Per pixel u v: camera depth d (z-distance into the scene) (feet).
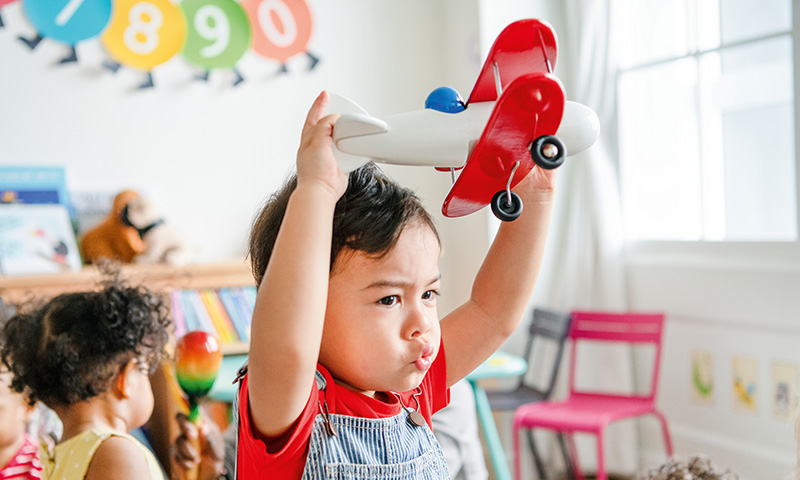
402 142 1.96
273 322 1.84
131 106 8.90
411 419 2.55
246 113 9.46
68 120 8.63
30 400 3.83
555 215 9.96
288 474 2.16
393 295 2.14
